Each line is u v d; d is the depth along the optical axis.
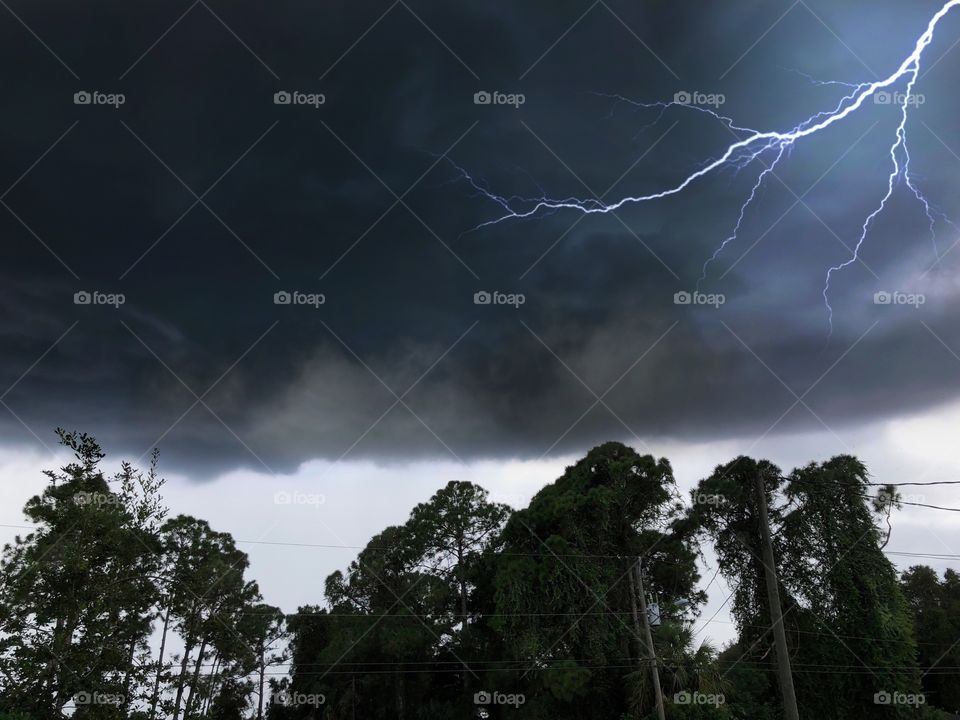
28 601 19.44
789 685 19.12
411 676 37.41
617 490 32.72
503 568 32.38
